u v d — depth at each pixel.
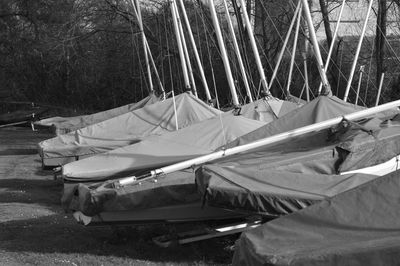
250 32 15.25
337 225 4.35
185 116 13.91
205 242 8.57
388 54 27.23
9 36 40.56
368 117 9.23
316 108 9.80
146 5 31.94
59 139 14.44
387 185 4.45
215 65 28.88
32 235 9.42
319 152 8.27
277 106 13.77
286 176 7.52
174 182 8.10
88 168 9.80
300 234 4.41
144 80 33.62
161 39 30.95
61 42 33.59
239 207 7.12
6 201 13.02
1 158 21.39
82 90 40.09
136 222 8.15
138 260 7.92
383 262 3.70
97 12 33.47
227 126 10.72
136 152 10.25
